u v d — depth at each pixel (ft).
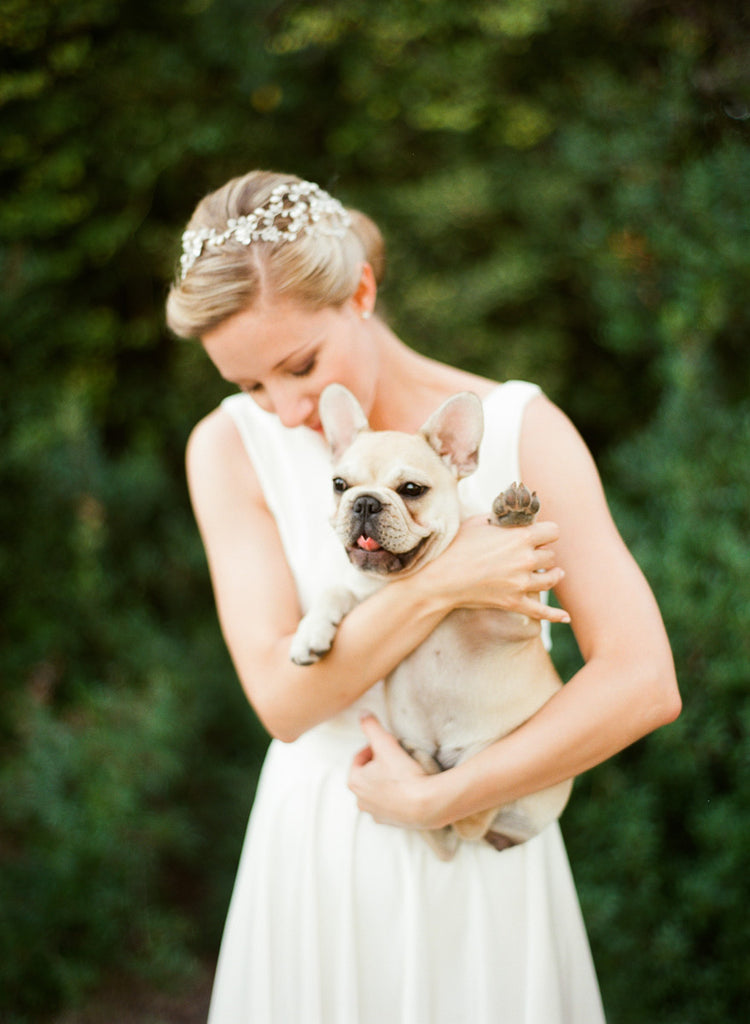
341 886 6.45
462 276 17.20
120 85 15.57
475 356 17.22
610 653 5.85
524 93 17.03
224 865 14.93
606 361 17.74
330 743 6.84
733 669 10.96
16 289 14.56
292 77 17.02
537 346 17.22
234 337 6.09
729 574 11.39
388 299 16.87
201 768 15.01
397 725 6.64
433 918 6.36
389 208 17.40
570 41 16.44
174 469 17.65
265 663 6.43
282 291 5.99
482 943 6.31
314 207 6.28
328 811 6.62
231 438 7.28
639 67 15.84
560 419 6.61
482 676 6.40
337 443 6.63
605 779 11.69
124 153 15.88
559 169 16.10
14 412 14.19
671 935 10.94
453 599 5.95
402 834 6.46
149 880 13.99
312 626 6.17
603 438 17.98
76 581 14.24
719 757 11.33
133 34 15.57
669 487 12.44
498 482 6.63
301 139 17.62
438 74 16.89
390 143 17.47
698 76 13.96
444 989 6.37
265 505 7.25
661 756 11.51
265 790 7.09
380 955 6.40
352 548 6.04
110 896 12.83
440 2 16.39
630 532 12.50
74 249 15.88
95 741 13.07
